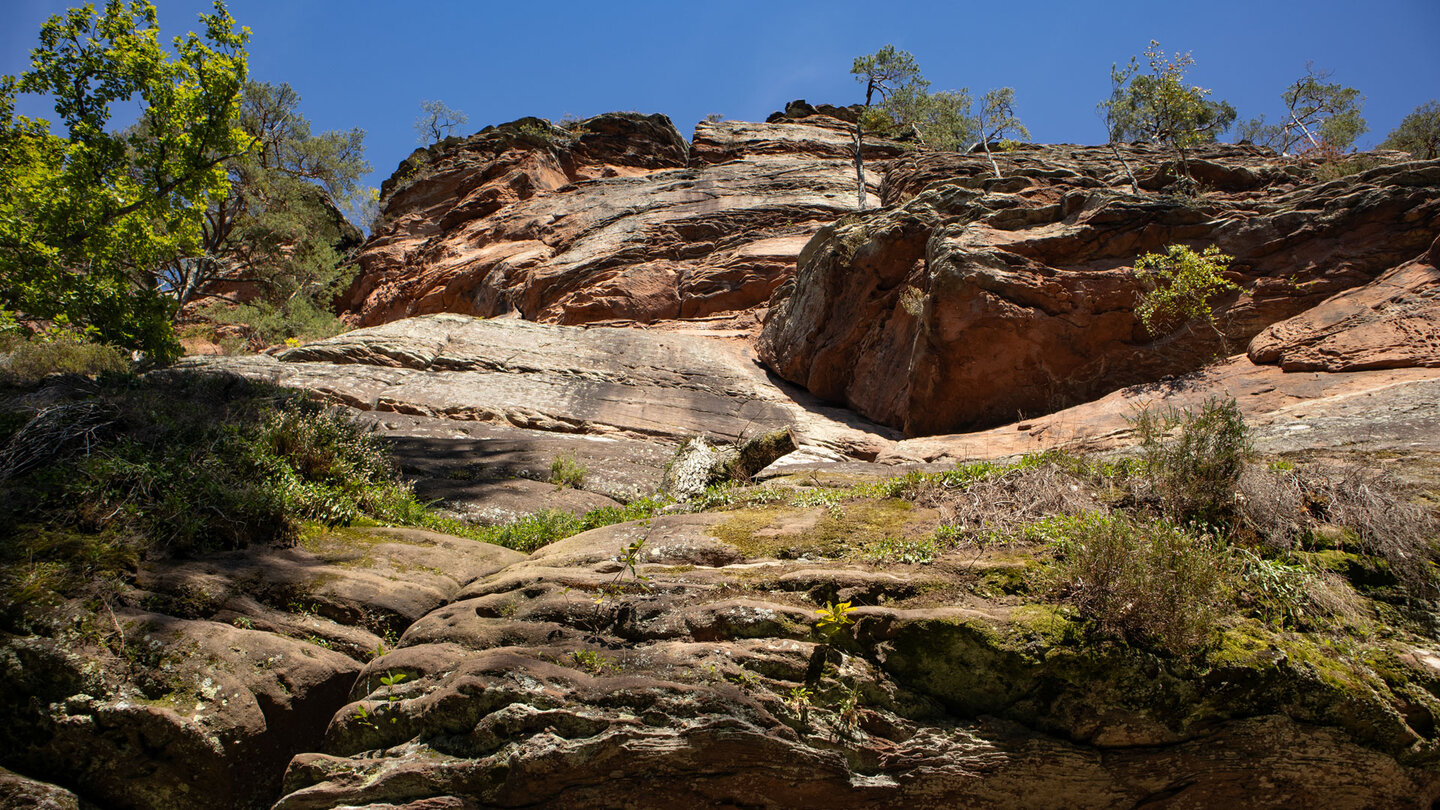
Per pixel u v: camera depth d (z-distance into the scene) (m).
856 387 16.30
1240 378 11.48
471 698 3.78
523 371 16.72
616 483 9.63
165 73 18.47
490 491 8.38
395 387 14.80
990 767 3.58
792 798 3.57
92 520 5.00
